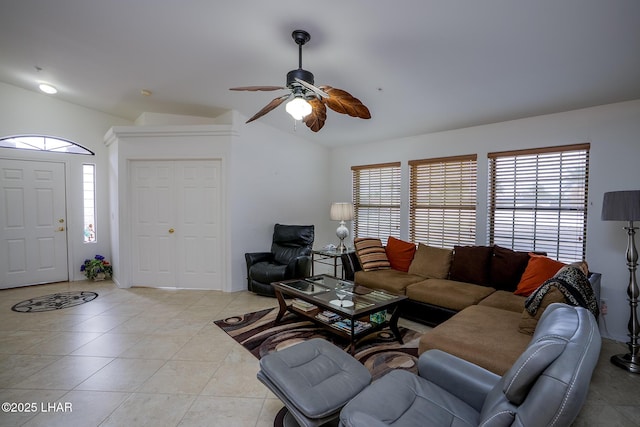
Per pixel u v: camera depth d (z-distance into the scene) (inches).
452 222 159.9
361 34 93.0
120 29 105.6
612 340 115.7
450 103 130.7
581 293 80.4
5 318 136.0
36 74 151.0
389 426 49.7
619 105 113.8
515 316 96.2
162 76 139.2
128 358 102.4
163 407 78.5
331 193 223.1
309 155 213.0
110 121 205.3
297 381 63.2
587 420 75.9
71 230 196.4
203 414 76.1
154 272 182.4
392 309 141.1
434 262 147.4
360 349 109.6
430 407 55.6
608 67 94.3
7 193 177.9
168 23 99.7
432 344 81.7
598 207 118.2
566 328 46.4
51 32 111.4
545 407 36.5
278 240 183.8
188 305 153.9
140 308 149.1
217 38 105.6
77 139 194.2
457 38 88.9
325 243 224.5
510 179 141.2
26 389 85.6
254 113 174.9
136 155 177.0
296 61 113.8
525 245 137.6
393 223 186.9
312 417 56.1
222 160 173.3
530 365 39.9
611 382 90.8
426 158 168.7
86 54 125.3
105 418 74.5
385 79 117.6
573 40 83.7
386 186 190.4
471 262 136.7
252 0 84.4
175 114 189.8
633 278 99.6
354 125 170.6
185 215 179.3
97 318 136.5
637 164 110.7
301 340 116.5
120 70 136.7
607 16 73.9
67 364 98.5
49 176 189.3
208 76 135.3
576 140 122.4
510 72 102.8
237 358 103.0
